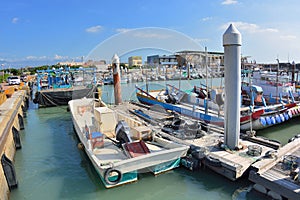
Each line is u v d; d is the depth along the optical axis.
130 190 5.09
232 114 5.95
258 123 8.45
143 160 5.18
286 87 12.23
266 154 5.68
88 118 8.02
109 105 8.62
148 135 6.41
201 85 12.20
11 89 16.53
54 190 5.21
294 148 6.05
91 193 5.06
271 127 9.62
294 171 4.69
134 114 7.50
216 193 4.96
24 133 10.01
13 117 8.75
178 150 5.62
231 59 5.66
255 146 5.88
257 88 10.86
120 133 6.12
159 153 5.33
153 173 5.56
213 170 5.69
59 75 21.91
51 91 16.14
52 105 16.39
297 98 12.16
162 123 6.96
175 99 10.56
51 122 11.98
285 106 9.67
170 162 5.71
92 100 9.17
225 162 5.42
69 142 8.59
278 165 5.22
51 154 7.40
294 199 4.21
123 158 5.53
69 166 6.46
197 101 10.45
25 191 5.19
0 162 5.05
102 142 6.11
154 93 12.37
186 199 4.80
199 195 4.91
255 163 5.22
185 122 7.10
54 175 5.93
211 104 9.52
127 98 8.87
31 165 6.58
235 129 6.02
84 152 6.86
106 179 4.91
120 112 7.75
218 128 7.72
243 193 4.92
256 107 9.23
